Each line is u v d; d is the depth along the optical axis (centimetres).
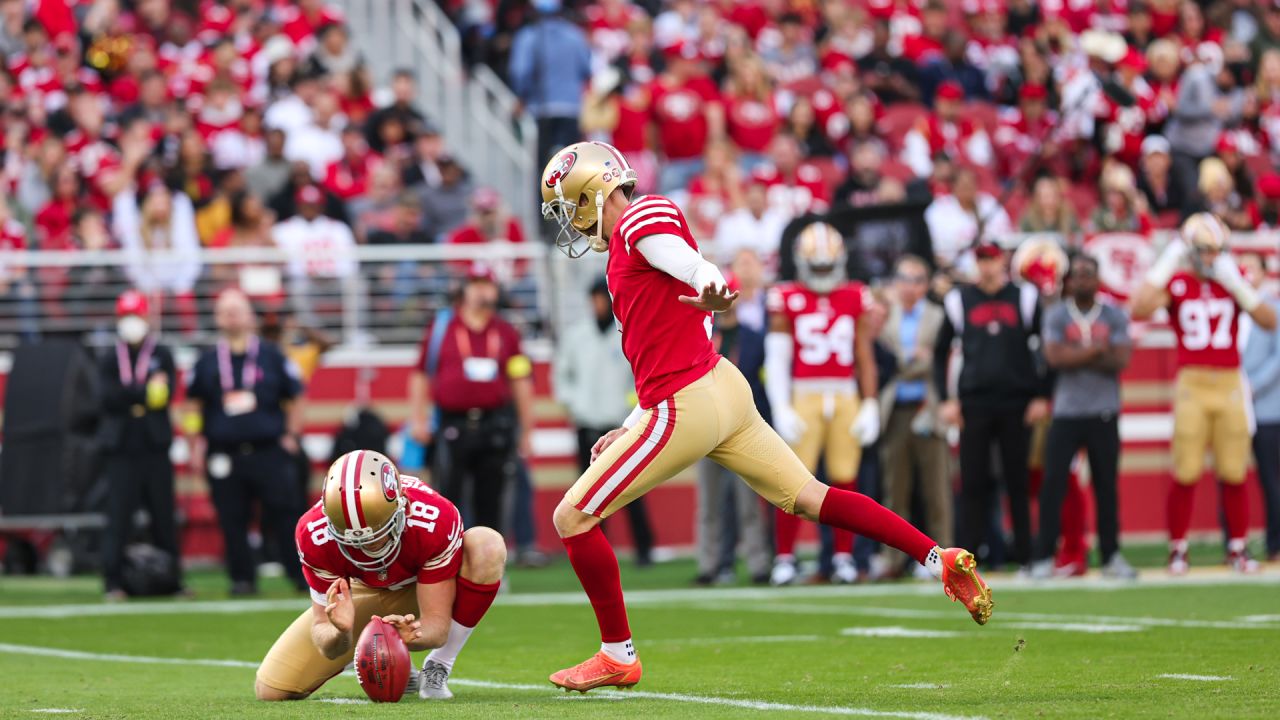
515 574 5053
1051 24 7481
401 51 7344
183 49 6925
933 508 4566
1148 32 7719
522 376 4384
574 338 5241
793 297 4378
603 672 2116
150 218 5641
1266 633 2834
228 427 4353
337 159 6294
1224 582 4100
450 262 5762
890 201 5575
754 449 2052
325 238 5853
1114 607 3453
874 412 4372
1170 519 4394
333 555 2022
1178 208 6278
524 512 5409
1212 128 6581
